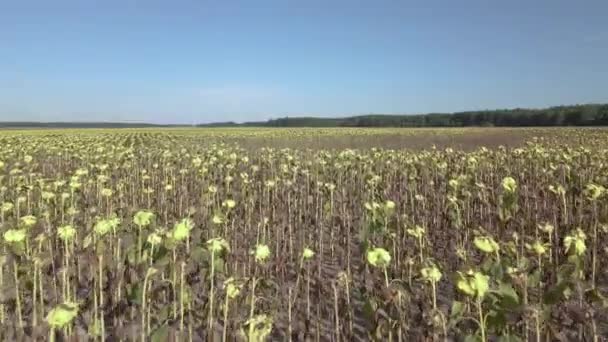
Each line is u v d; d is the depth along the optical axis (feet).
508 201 19.94
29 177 39.22
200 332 15.60
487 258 12.72
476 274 10.14
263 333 10.11
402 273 18.42
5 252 17.01
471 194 31.32
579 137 120.78
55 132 180.55
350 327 15.15
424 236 21.76
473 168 38.55
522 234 22.89
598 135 131.03
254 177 43.06
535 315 11.31
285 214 31.50
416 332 14.06
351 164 45.03
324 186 33.88
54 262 19.36
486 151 48.29
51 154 67.10
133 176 44.78
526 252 19.06
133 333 14.28
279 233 27.09
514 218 27.04
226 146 85.97
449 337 14.76
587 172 38.04
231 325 13.51
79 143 76.13
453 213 26.43
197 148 77.66
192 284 16.56
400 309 12.02
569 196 28.71
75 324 14.87
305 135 154.92
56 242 21.76
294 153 60.80
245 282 12.87
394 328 12.25
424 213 30.14
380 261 12.51
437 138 143.43
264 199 35.12
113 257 17.63
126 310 15.76
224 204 23.71
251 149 98.02
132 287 13.69
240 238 27.78
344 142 127.13
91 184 38.45
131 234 19.77
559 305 15.11
